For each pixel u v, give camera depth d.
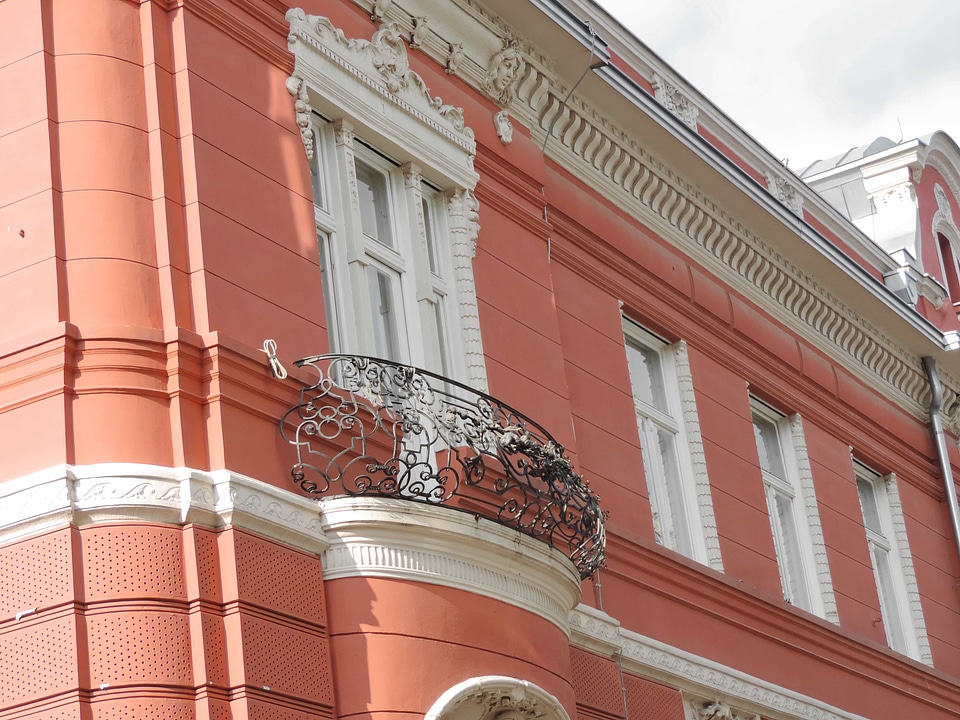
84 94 11.14
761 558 17.88
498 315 14.37
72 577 9.75
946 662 21.89
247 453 10.63
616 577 14.89
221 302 10.95
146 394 10.35
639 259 17.56
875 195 26.09
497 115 15.34
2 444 10.32
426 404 11.57
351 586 10.84
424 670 10.80
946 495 23.59
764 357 19.59
